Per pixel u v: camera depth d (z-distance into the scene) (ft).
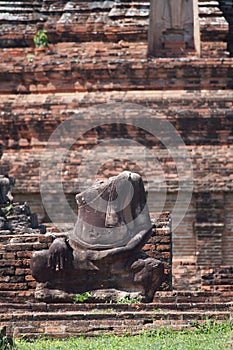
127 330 132.57
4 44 208.85
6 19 209.67
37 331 132.46
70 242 144.36
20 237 152.76
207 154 203.10
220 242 202.28
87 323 133.28
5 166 203.72
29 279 150.20
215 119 204.13
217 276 183.62
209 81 206.18
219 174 202.80
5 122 205.46
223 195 202.59
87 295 142.82
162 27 211.61
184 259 201.36
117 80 206.18
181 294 151.64
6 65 207.62
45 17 209.97
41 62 207.31
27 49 209.15
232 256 202.39
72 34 208.13
